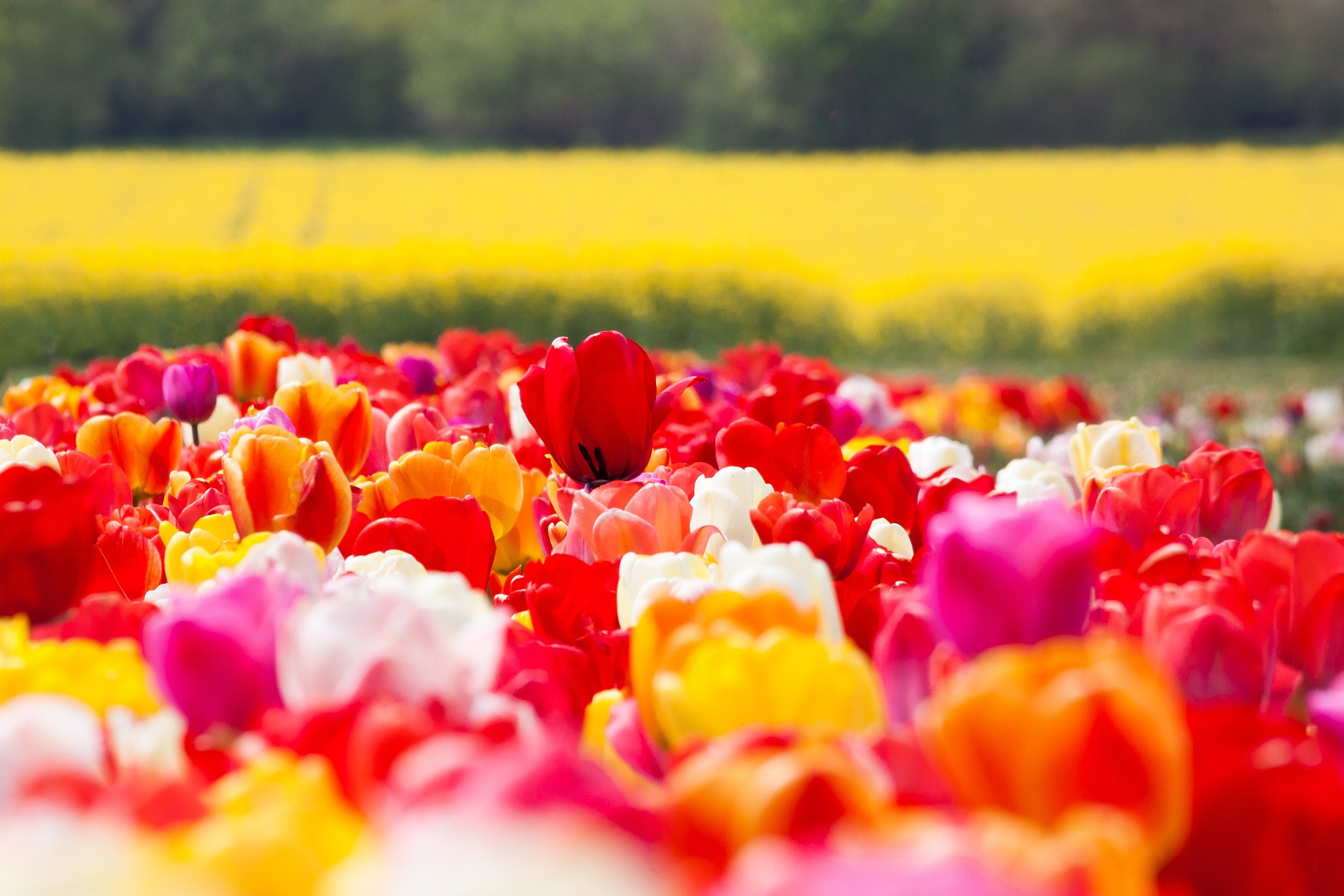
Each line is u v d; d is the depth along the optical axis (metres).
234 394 2.70
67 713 1.50
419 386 2.86
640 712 1.82
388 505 2.15
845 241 22.72
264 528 2.08
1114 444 2.24
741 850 1.18
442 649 1.68
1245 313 18.39
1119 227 23.62
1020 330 18.36
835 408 2.46
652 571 1.93
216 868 1.11
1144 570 1.94
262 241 19.11
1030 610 1.71
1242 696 1.82
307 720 1.52
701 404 2.71
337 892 1.12
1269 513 2.12
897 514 2.19
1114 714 1.24
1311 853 1.34
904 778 1.49
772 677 1.61
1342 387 13.22
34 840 1.06
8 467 1.94
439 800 1.19
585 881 0.95
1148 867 1.30
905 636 1.83
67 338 15.52
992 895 0.92
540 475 2.22
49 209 22.98
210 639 1.79
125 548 2.05
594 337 2.13
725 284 18.19
